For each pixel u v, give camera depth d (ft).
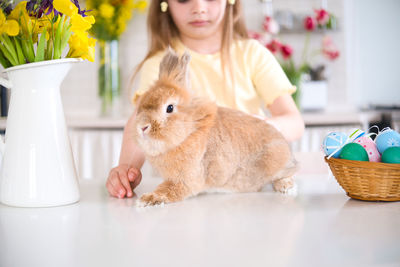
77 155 8.44
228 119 3.51
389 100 10.77
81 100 10.15
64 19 3.21
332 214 3.00
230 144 3.45
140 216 3.01
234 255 2.41
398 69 10.71
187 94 3.35
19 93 3.22
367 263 2.33
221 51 5.30
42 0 3.15
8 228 2.81
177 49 5.39
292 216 2.97
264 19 10.21
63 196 3.28
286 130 4.70
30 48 3.17
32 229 2.79
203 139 3.37
